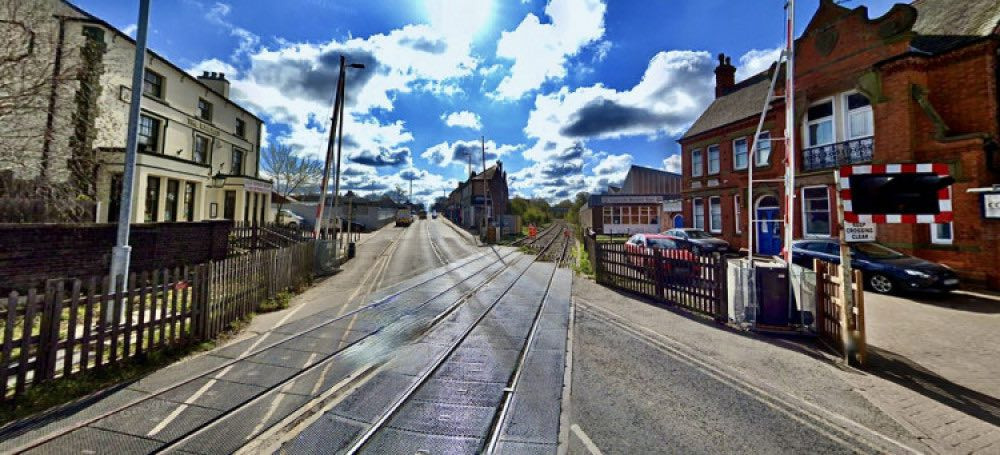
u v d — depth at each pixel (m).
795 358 6.05
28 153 9.95
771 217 17.83
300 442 3.65
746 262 8.34
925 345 6.55
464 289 11.87
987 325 7.63
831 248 11.66
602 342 6.89
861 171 5.93
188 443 3.57
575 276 15.03
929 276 9.56
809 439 3.83
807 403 4.58
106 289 4.99
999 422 4.15
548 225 70.81
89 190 11.97
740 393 4.84
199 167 17.95
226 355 5.93
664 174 44.47
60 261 8.24
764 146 18.81
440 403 4.53
